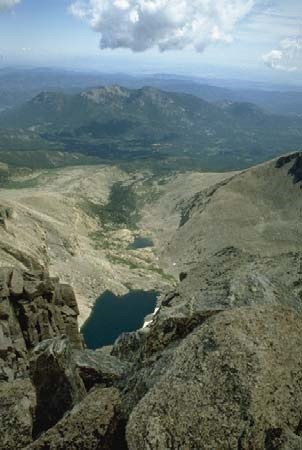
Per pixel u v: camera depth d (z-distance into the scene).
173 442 14.35
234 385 15.16
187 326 24.20
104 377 25.62
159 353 22.94
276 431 14.29
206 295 26.39
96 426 17.75
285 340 16.66
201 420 14.59
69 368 24.41
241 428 14.22
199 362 16.11
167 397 15.41
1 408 20.64
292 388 15.38
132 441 14.88
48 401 22.94
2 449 18.81
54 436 17.73
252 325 17.06
